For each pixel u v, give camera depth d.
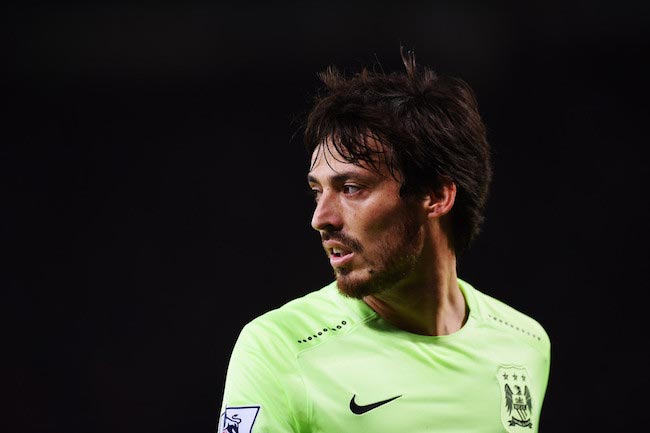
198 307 23.33
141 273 23.56
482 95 24.17
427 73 8.19
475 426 8.10
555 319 22.88
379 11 24.50
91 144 24.45
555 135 23.94
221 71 24.73
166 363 22.86
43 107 24.64
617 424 21.95
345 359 7.85
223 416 7.51
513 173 23.72
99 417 22.28
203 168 24.30
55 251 23.66
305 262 23.61
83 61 24.92
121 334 23.05
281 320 7.96
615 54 24.16
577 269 23.16
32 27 24.98
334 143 7.55
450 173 7.86
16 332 22.91
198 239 23.80
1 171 24.16
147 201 24.09
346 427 7.66
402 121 7.65
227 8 24.89
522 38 24.31
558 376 22.48
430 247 7.95
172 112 24.61
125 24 24.97
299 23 24.78
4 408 22.14
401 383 7.91
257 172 24.17
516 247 23.38
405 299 7.98
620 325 22.72
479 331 8.50
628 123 23.88
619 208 23.48
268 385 7.56
